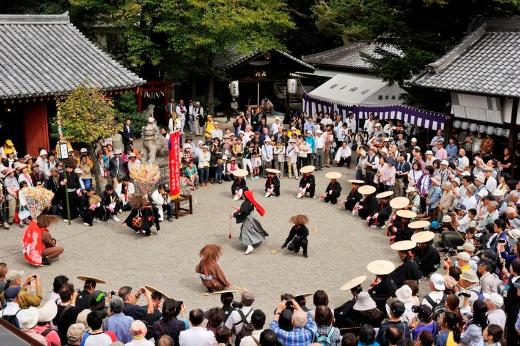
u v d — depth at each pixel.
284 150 24.69
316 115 31.22
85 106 19.33
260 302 13.45
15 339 5.45
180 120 31.61
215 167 23.61
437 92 25.62
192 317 8.41
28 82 22.78
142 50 30.97
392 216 18.39
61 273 14.94
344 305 10.78
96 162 20.45
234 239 17.70
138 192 19.09
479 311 9.27
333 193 21.30
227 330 8.27
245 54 35.44
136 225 17.56
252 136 25.83
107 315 9.18
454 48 23.59
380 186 20.97
